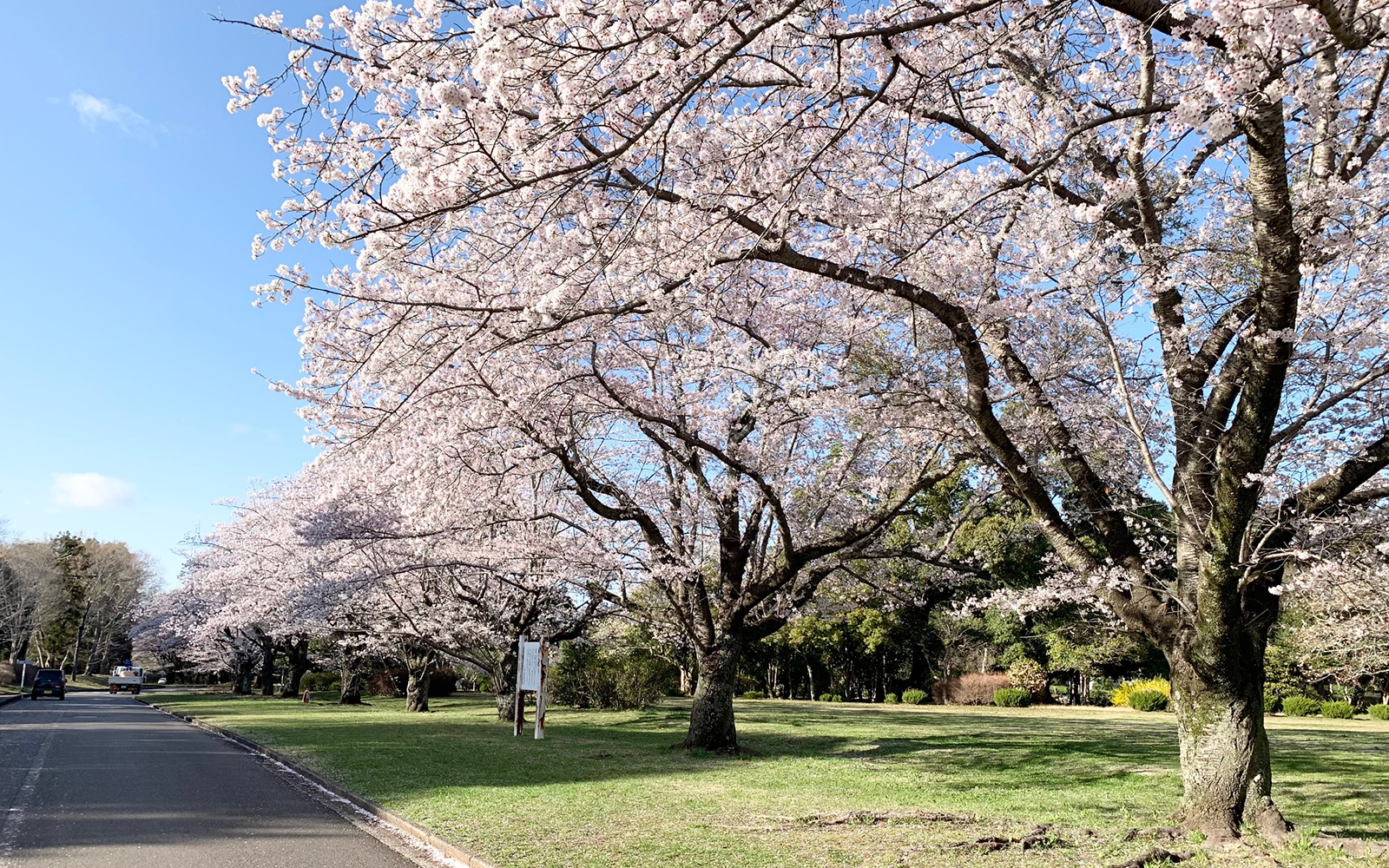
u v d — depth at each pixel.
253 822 8.26
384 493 13.38
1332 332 7.68
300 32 6.48
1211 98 5.80
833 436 14.25
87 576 68.81
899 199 8.30
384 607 23.83
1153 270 7.76
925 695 35.25
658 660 29.38
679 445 14.23
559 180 7.17
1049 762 13.98
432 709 29.41
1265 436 6.72
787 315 12.39
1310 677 23.17
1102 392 9.90
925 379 10.51
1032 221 8.18
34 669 52.91
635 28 5.55
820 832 7.77
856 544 15.12
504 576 19.23
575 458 14.62
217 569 34.47
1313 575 7.70
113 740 17.19
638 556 16.83
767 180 7.47
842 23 6.41
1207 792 7.30
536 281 9.03
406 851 7.21
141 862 6.54
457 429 11.52
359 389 9.82
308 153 7.12
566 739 17.88
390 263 8.00
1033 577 26.52
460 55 6.23
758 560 16.22
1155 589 8.22
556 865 6.41
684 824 8.16
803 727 21.67
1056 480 12.09
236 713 25.95
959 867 6.45
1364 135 7.46
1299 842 6.71
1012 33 5.94
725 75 7.11
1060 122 8.30
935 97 7.73
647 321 12.28
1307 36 4.52
